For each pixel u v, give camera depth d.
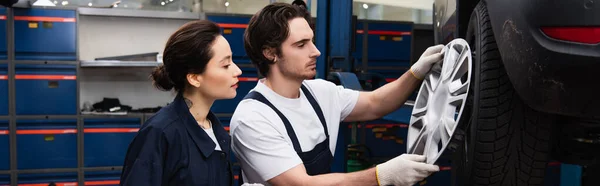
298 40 1.87
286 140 1.91
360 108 2.19
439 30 2.99
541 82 1.54
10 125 5.63
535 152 1.75
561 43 1.48
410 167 1.63
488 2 1.82
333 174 1.78
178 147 1.64
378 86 4.02
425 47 6.88
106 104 5.94
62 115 5.70
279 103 1.95
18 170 5.67
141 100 6.26
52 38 5.62
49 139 5.70
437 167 1.63
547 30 1.50
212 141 1.70
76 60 5.68
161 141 1.61
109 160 5.79
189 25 1.68
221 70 1.67
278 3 1.94
